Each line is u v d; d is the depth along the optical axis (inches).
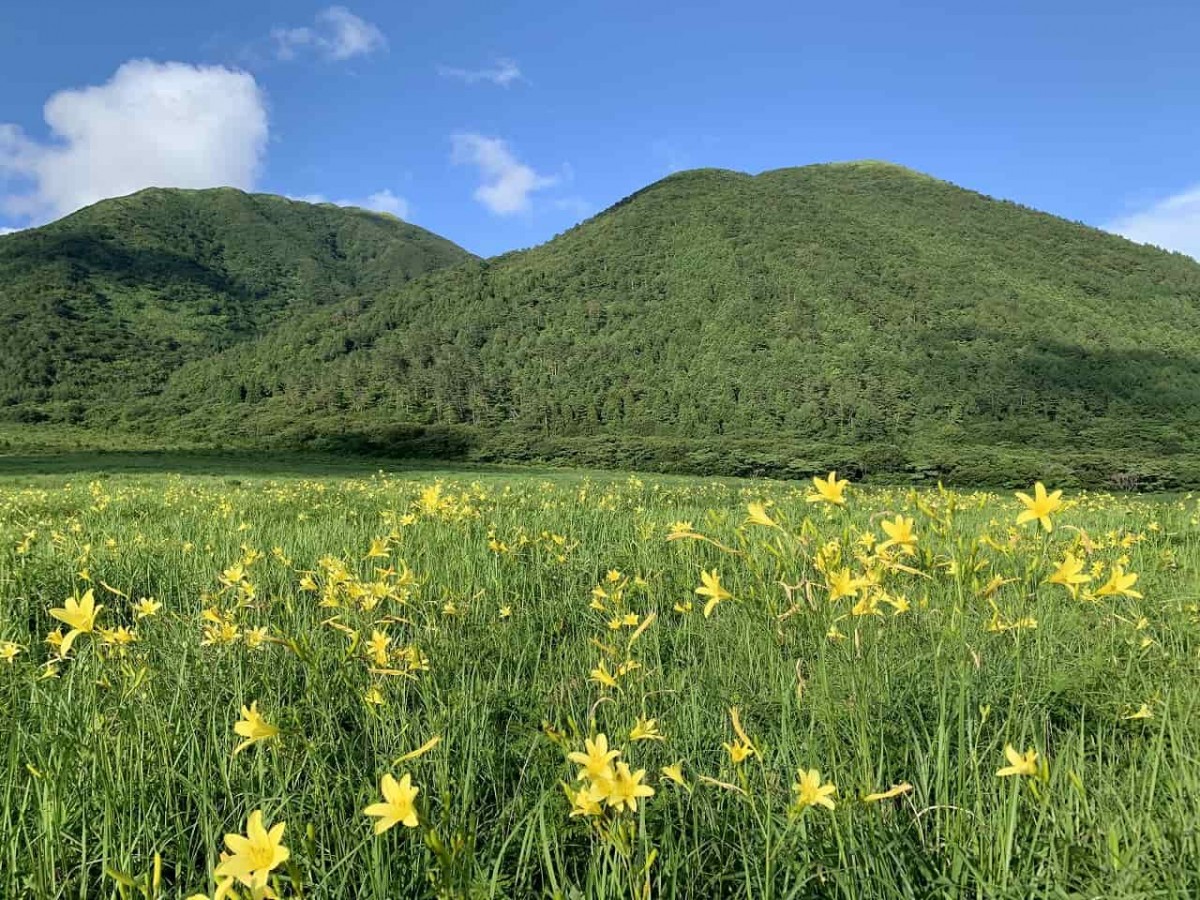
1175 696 107.6
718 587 92.5
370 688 112.6
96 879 85.5
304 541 286.2
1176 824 75.0
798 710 103.7
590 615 186.2
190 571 240.5
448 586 192.2
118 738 101.0
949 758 93.3
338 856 82.8
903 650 122.4
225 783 99.1
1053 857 71.1
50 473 1401.3
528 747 111.0
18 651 135.0
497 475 1676.9
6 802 84.7
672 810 91.9
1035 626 118.9
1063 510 86.7
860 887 73.2
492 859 82.1
